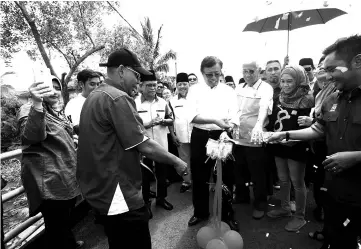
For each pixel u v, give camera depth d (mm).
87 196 1662
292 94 2723
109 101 1602
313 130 2117
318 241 2592
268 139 2338
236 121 2719
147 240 1753
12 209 4137
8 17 9914
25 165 2037
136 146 1631
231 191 2850
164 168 3512
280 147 2736
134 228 1666
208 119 2635
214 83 2742
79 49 11875
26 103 2172
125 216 1627
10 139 7531
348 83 1606
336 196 1737
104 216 1637
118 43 12031
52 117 2199
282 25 3906
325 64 1685
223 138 2174
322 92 2445
